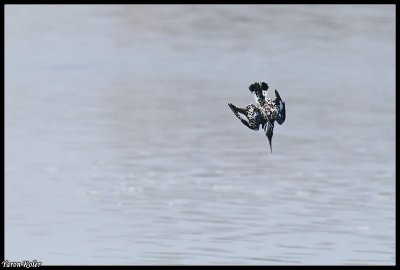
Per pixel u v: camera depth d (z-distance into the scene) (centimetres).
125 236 2778
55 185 3319
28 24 6581
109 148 3825
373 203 3097
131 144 3888
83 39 6259
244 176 3422
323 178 3403
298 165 3591
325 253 2659
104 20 6725
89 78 5300
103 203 3095
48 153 3759
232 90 5009
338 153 3775
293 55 5872
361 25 6575
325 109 4569
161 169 3512
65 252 2672
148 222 2888
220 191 3225
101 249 2694
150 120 4316
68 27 6562
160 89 5019
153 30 6444
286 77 5356
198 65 5656
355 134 4094
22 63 5669
